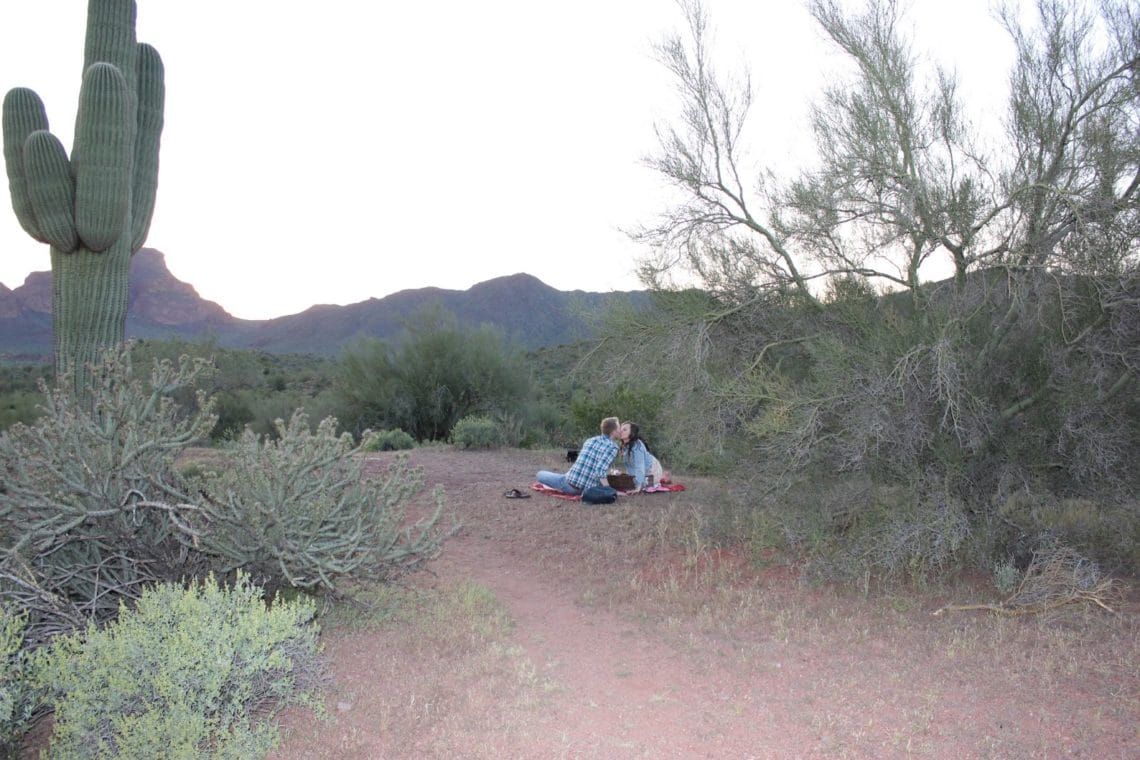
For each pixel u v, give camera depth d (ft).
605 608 20.53
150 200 36.17
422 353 72.59
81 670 11.37
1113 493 21.22
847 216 23.49
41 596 14.10
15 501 14.83
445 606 19.42
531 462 48.16
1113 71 20.74
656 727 13.15
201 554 17.22
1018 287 20.36
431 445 60.90
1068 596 18.29
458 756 11.93
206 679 11.58
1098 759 11.71
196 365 17.79
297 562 16.40
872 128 22.30
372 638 17.16
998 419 21.08
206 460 32.73
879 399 19.99
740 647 16.98
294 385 121.70
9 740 11.61
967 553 21.56
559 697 14.35
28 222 31.89
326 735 12.53
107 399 15.88
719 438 23.95
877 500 21.66
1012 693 14.07
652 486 35.45
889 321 21.34
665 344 25.79
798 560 22.99
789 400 21.70
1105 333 20.75
